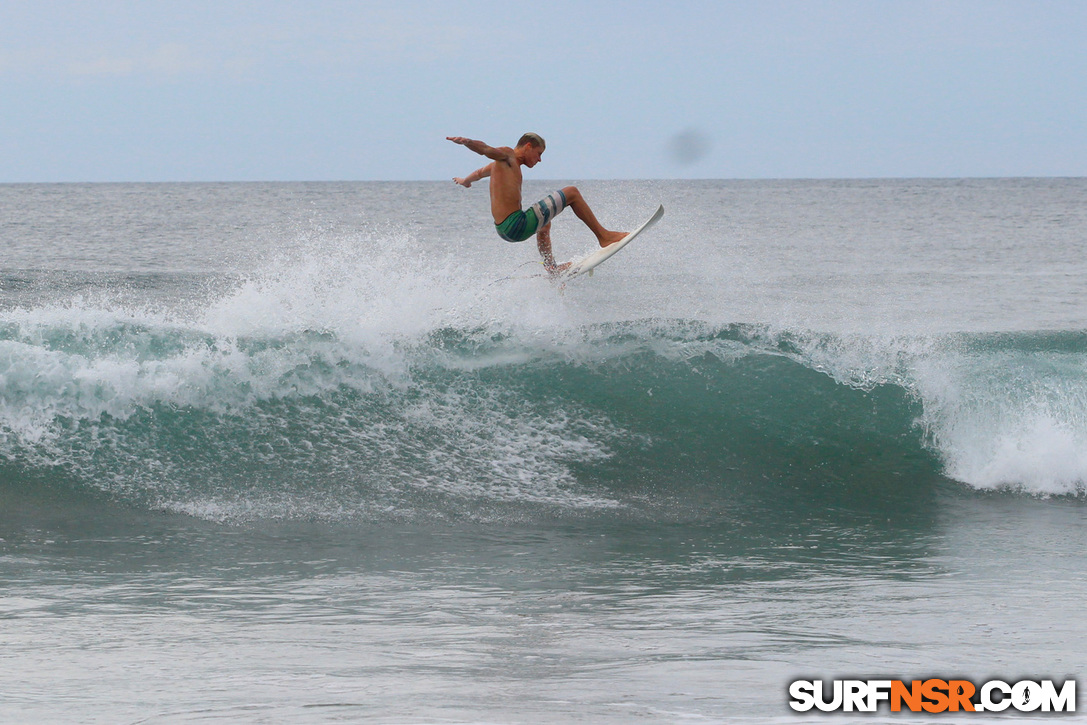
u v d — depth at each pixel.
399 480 30.78
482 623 18.95
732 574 23.47
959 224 178.75
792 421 36.34
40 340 33.69
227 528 26.94
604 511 29.86
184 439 31.72
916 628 18.83
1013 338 41.97
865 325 59.62
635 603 20.67
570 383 36.38
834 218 196.50
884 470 34.91
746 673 15.73
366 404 34.19
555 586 22.11
